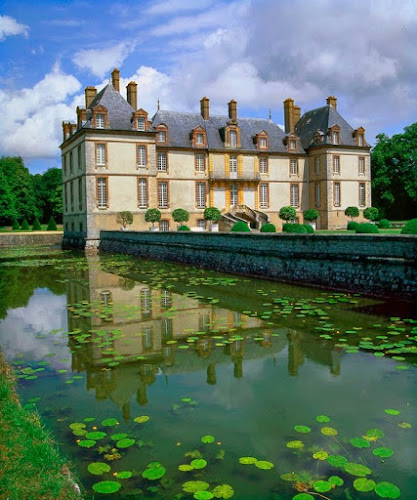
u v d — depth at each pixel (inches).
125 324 459.5
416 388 281.6
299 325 434.3
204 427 237.1
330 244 631.8
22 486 157.5
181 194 1656.0
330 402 264.7
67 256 1284.4
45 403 270.7
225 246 861.2
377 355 340.5
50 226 2384.4
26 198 2938.0
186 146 1656.0
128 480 190.9
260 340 391.2
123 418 249.1
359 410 253.3
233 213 1702.8
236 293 621.6
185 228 1407.5
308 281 665.6
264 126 1866.4
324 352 355.3
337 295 579.2
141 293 640.4
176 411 257.0
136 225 1519.4
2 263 1090.1
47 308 553.6
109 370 327.6
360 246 585.3
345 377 302.5
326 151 1768.0
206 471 197.0
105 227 1478.8
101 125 1471.5
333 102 1886.1
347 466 196.5
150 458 207.9
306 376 307.1
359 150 1836.9
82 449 215.2
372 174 2287.2
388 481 188.1
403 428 231.9
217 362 340.5
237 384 295.9
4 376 289.0
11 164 2896.2
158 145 1606.8
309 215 1759.4
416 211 2281.0
